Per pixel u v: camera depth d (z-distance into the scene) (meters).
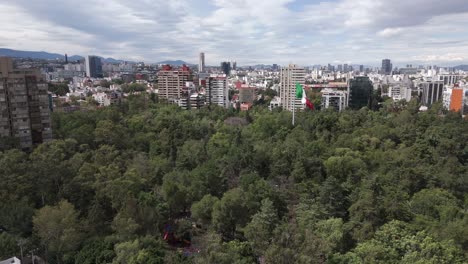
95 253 53.31
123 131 117.81
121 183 71.31
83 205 72.00
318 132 131.50
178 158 102.81
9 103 100.94
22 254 58.06
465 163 108.31
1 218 62.66
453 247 53.34
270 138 127.19
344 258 51.28
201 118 162.88
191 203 77.75
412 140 120.62
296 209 71.94
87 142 109.00
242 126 151.50
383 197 72.50
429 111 177.00
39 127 107.69
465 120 148.50
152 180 87.75
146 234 60.38
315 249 49.53
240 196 71.06
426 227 63.62
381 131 124.50
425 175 90.06
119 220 59.56
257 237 57.19
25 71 103.06
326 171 94.06
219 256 47.97
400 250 53.84
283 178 89.94
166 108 168.50
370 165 100.06
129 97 196.12
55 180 74.75
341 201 72.31
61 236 57.91
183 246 69.06
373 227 62.94
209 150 111.25
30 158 81.62
